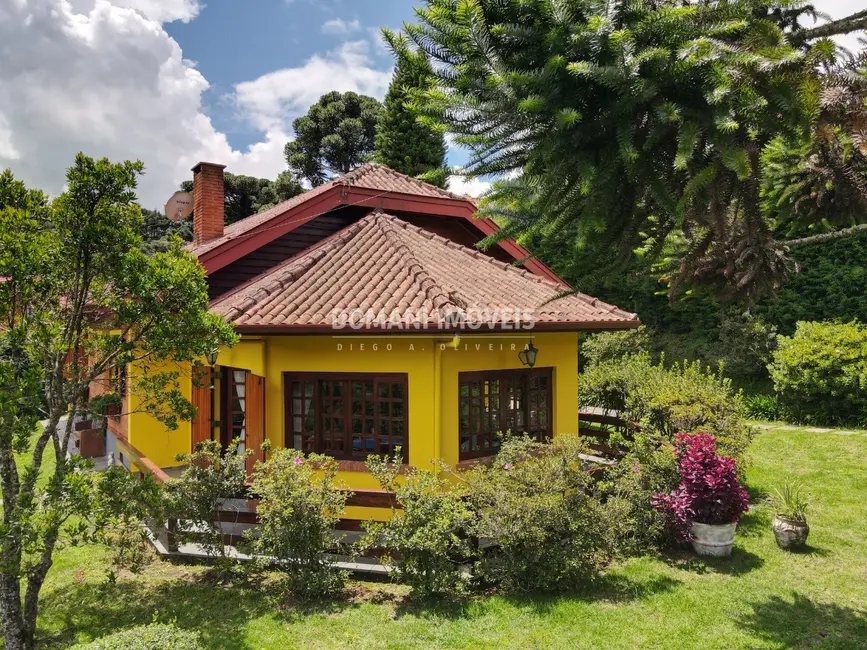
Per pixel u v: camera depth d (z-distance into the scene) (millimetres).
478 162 3197
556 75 2734
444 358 8211
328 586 6352
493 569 6449
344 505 6699
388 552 6863
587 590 6484
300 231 12078
